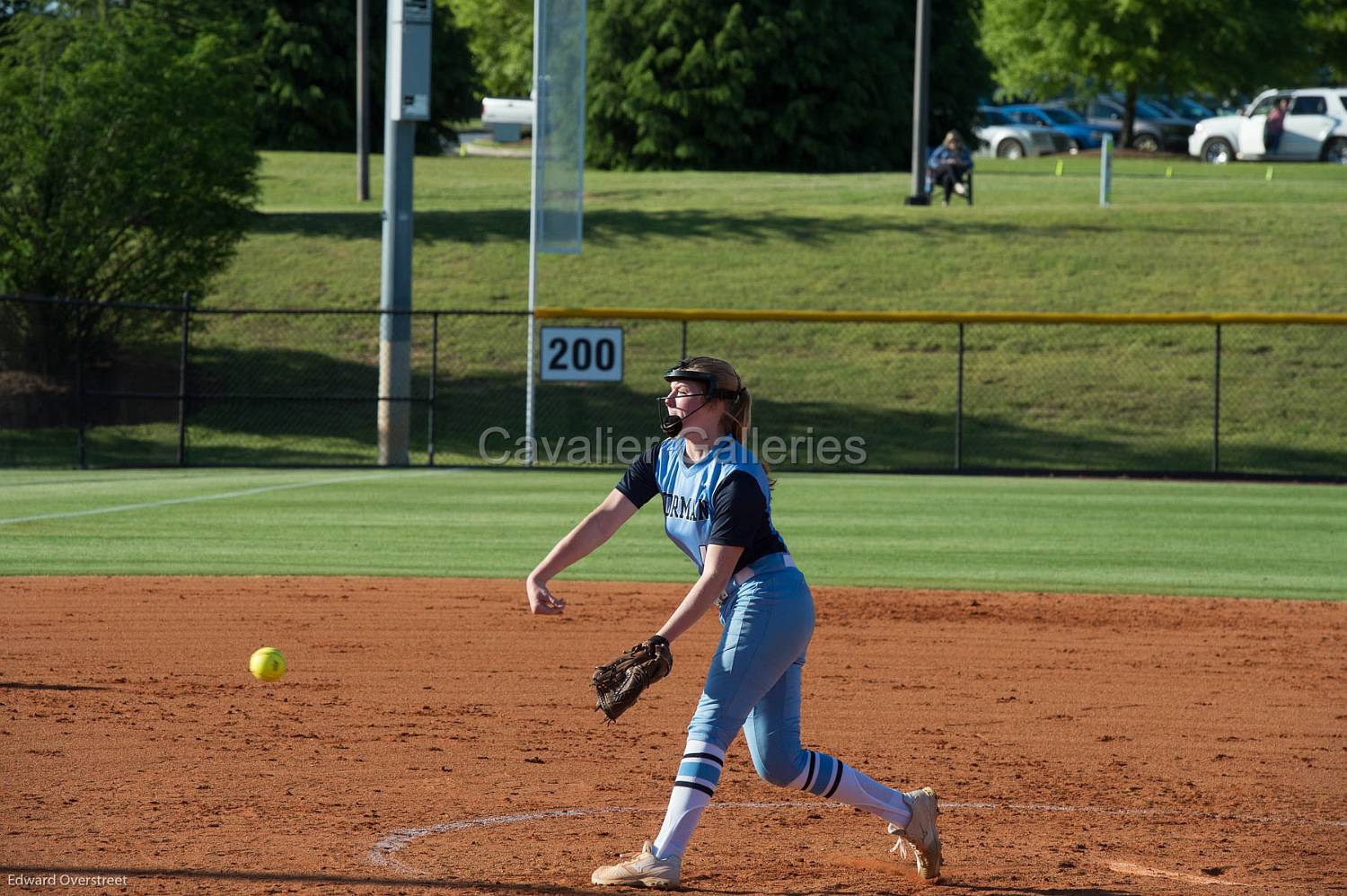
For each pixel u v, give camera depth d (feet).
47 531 171.83
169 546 162.40
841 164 572.51
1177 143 642.63
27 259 277.85
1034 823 70.44
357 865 61.46
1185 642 118.52
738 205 428.97
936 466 268.00
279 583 140.36
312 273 355.36
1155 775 79.92
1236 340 321.93
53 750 80.18
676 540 58.65
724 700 56.54
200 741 83.10
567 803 72.43
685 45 559.38
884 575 150.61
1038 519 195.21
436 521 186.19
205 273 295.69
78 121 276.00
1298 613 131.64
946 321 261.65
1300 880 61.93
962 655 112.57
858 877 61.72
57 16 290.15
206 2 320.50
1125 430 286.25
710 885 60.13
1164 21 606.55
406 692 97.14
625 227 400.88
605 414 298.56
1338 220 395.96
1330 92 559.79
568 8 253.44
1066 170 535.19
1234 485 242.17
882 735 88.02
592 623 123.24
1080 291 346.54
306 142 603.26
